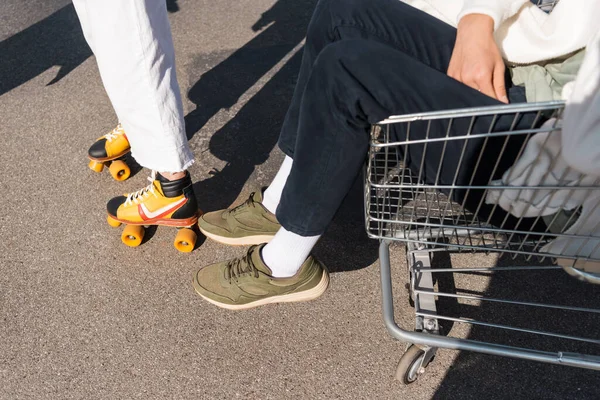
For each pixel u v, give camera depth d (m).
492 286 2.26
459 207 2.20
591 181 1.44
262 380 1.98
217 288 2.14
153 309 2.20
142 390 1.96
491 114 1.37
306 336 2.11
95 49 1.95
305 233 1.80
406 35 1.84
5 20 3.80
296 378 1.99
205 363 2.03
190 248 2.38
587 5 1.58
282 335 2.11
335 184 1.68
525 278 2.28
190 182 2.32
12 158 2.82
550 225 1.58
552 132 1.38
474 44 1.63
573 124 1.28
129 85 1.97
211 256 2.39
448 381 1.98
